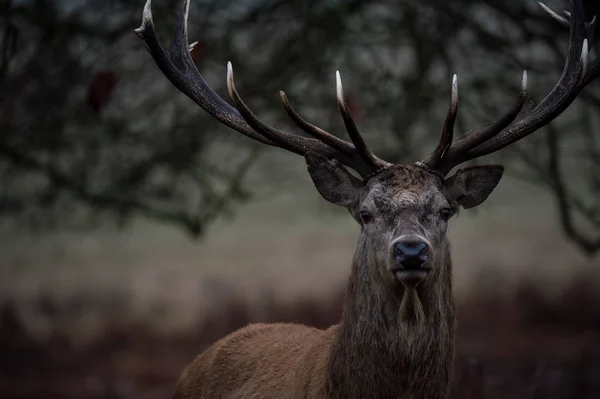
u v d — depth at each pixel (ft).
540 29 62.54
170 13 60.08
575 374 72.90
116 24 63.05
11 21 57.72
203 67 63.52
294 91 65.92
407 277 34.17
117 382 89.86
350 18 63.67
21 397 86.28
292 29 65.00
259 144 66.08
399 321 35.42
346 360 36.09
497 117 64.44
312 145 39.75
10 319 114.83
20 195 70.54
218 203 66.39
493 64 66.03
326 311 110.63
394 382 35.65
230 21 63.36
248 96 62.59
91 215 74.90
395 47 67.36
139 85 67.51
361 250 36.65
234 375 43.16
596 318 106.22
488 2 61.16
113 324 114.83
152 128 68.74
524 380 73.82
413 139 70.64
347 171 38.50
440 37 62.13
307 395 37.50
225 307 116.26
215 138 68.54
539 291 117.50
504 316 109.81
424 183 36.40
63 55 62.85
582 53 40.01
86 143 68.69
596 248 62.95
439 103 66.13
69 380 92.68
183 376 46.60
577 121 66.18
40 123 65.21
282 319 107.86
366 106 67.36
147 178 68.74
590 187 68.18
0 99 60.49
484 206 74.28
